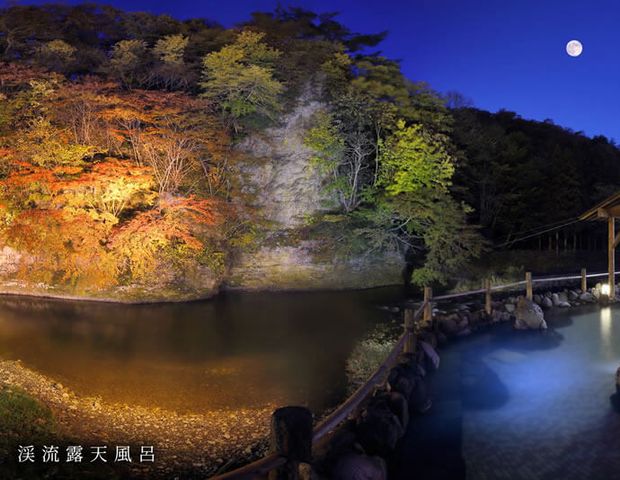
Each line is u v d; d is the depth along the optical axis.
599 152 34.09
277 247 19.25
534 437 6.51
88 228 14.56
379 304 16.36
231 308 15.43
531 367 9.55
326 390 8.52
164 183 16.97
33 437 5.89
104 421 6.91
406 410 6.61
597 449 6.17
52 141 14.83
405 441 6.36
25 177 14.11
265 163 19.86
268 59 20.00
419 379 7.40
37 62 19.95
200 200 16.72
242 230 19.08
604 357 10.20
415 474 5.56
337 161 20.25
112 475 5.32
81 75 21.28
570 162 27.73
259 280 18.94
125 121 17.05
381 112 19.77
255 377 9.17
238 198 19.05
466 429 6.74
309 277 19.23
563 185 27.06
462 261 17.86
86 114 16.05
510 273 20.86
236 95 19.09
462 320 12.32
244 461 5.87
